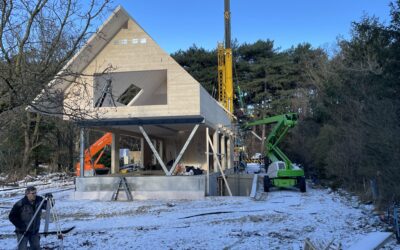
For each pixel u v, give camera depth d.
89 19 6.63
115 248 9.63
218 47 49.06
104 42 19.28
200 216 14.38
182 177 19.86
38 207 7.88
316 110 32.53
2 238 11.40
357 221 12.58
